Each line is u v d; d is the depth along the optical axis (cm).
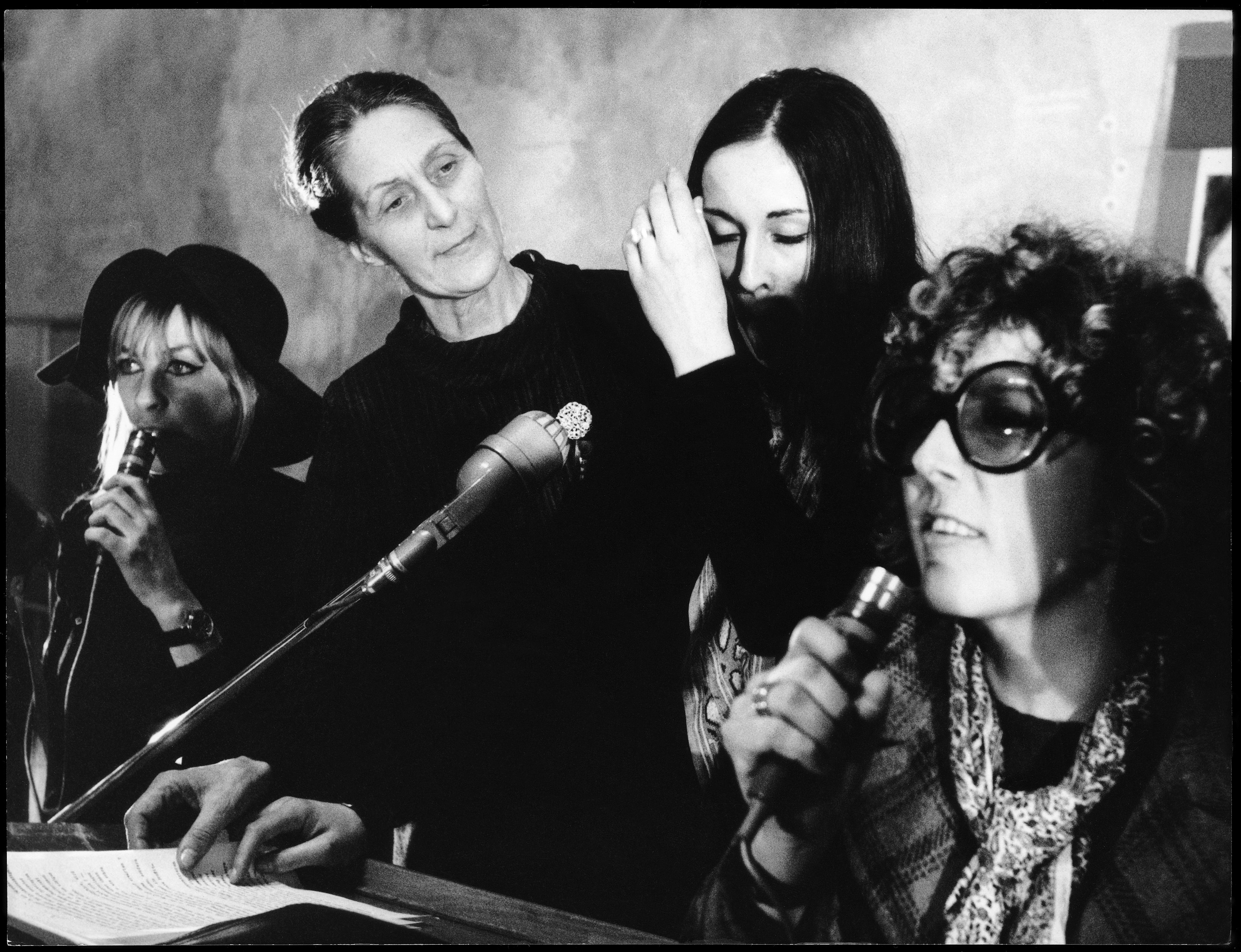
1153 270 151
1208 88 151
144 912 148
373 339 189
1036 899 145
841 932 151
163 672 201
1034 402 152
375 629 184
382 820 183
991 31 159
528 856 176
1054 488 151
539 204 180
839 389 161
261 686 191
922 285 159
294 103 193
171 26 201
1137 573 148
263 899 155
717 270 167
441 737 181
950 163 160
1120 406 150
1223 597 146
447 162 184
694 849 168
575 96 178
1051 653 150
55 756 207
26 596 210
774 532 162
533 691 177
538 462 175
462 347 182
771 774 155
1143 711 146
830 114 164
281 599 193
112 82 206
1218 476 148
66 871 162
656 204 171
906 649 154
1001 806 148
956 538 154
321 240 192
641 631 172
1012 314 154
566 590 175
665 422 170
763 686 156
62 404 208
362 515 188
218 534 198
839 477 160
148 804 184
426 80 186
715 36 170
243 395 197
